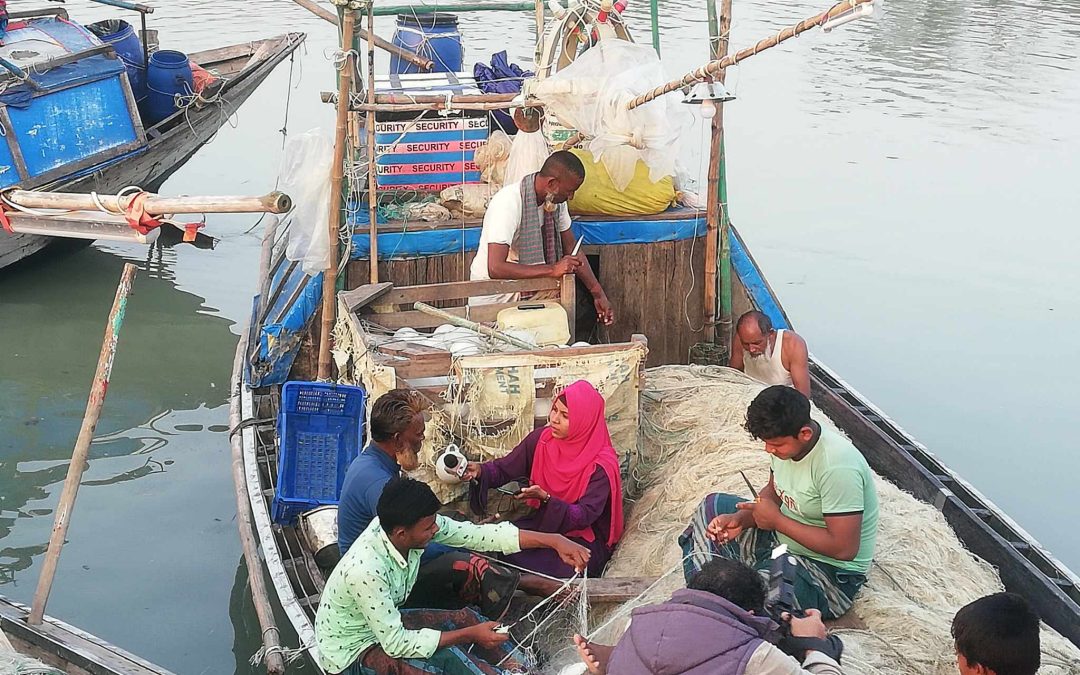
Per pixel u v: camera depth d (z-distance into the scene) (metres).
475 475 5.43
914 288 11.28
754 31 22.39
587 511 5.29
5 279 11.33
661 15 22.88
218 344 10.12
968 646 3.53
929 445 8.43
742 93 18.31
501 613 4.83
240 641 6.13
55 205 4.25
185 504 7.51
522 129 7.07
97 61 11.06
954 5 26.42
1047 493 7.80
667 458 6.00
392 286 6.31
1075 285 11.40
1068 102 18.09
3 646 5.01
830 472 4.21
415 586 4.88
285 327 7.01
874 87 18.92
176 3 22.97
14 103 10.00
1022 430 8.68
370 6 6.51
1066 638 4.90
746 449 5.60
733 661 3.31
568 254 6.73
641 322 7.42
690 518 5.32
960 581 4.89
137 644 6.05
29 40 10.73
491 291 6.41
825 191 13.94
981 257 12.05
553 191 6.35
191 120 12.41
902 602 4.52
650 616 3.46
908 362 9.79
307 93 17.25
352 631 4.41
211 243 12.52
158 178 12.30
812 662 3.59
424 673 4.37
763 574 4.45
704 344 7.35
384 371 5.48
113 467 7.96
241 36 19.91
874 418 7.18
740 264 7.52
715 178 7.09
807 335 10.27
